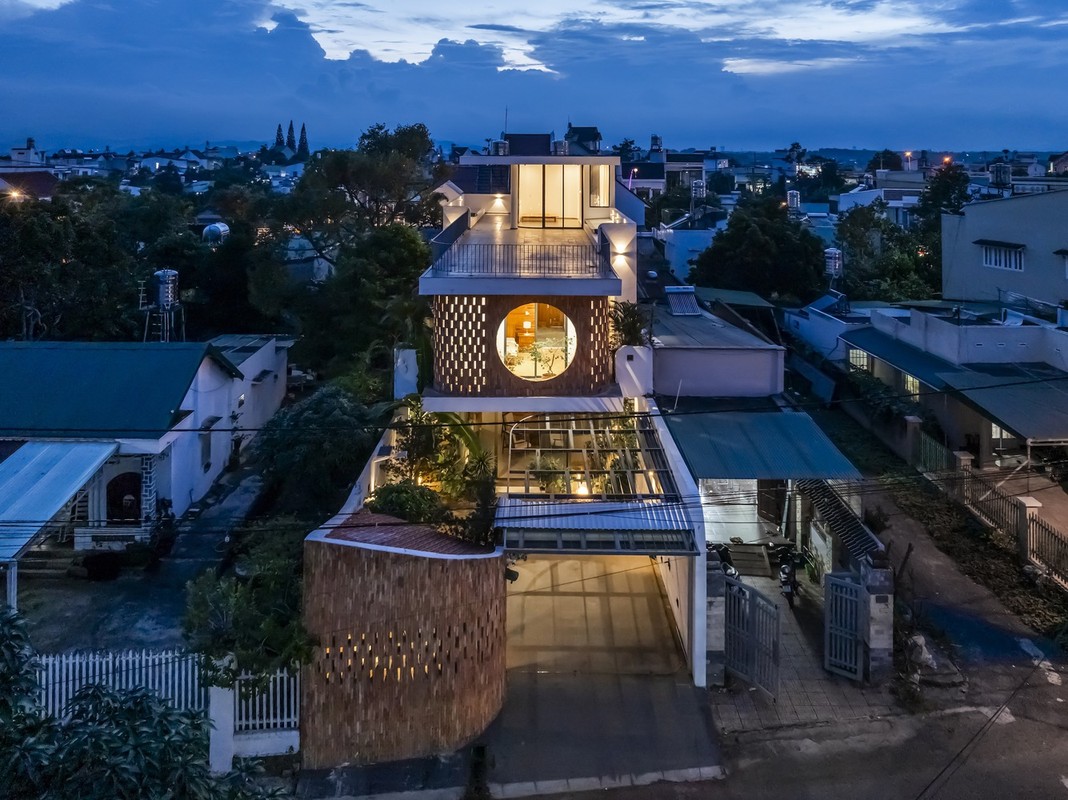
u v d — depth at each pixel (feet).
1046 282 96.32
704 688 46.16
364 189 108.78
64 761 16.80
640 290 99.76
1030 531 59.31
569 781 39.22
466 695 41.50
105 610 52.75
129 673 40.65
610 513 47.83
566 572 60.64
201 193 260.62
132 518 61.98
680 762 40.47
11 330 87.25
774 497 66.03
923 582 57.77
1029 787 38.65
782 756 41.04
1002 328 78.89
